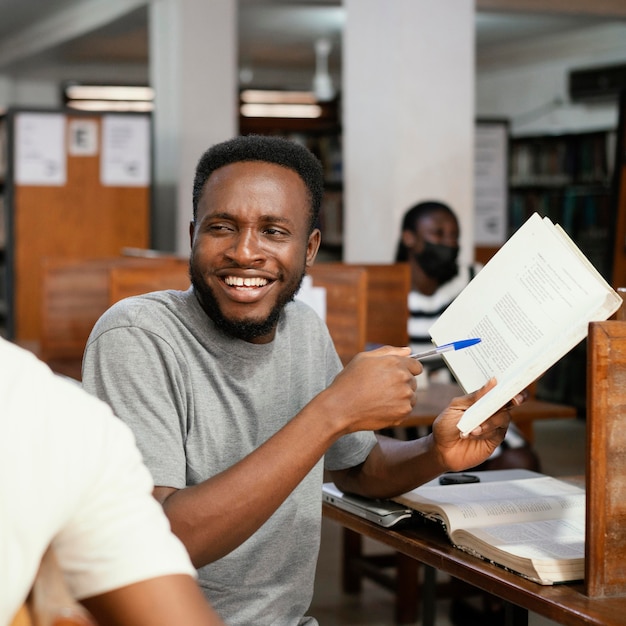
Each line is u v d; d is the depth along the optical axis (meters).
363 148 6.05
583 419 7.68
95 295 4.35
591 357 1.29
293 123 11.52
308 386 1.56
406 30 5.75
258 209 1.39
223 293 1.40
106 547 0.74
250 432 1.46
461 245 5.90
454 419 1.51
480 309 1.45
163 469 1.34
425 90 5.81
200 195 1.43
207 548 1.25
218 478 1.26
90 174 6.48
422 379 3.69
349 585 3.72
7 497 0.68
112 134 6.50
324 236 9.02
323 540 4.48
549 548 1.41
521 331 1.38
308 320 1.61
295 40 10.20
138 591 0.74
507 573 1.39
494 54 10.52
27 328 6.40
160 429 1.36
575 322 1.31
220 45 7.34
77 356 4.35
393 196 5.80
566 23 9.21
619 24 9.23
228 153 1.42
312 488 1.54
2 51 11.55
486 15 8.88
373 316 4.00
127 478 0.75
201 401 1.42
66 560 0.74
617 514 1.31
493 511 1.57
